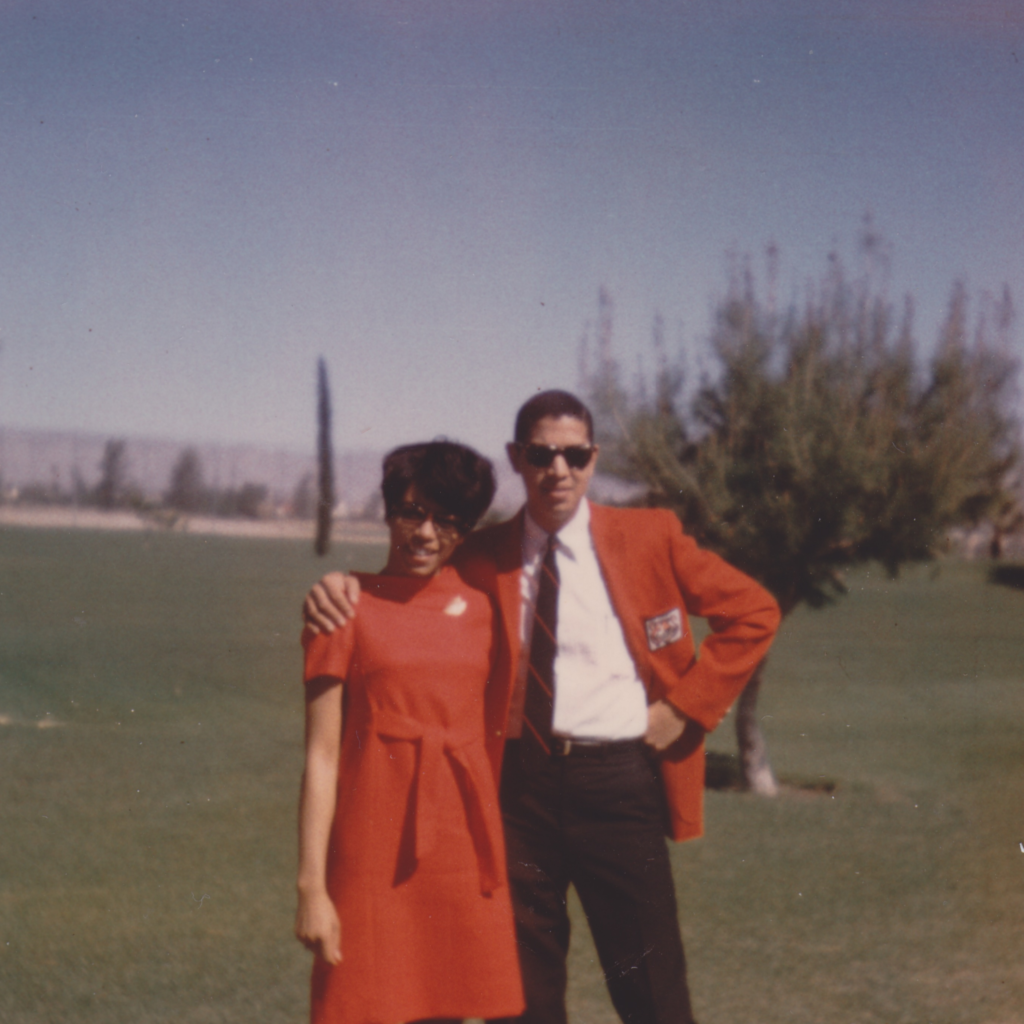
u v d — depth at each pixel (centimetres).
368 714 236
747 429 676
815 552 677
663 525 274
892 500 657
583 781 262
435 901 232
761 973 391
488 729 255
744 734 738
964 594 1741
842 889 491
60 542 3162
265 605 1814
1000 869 521
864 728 962
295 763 775
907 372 668
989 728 958
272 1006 362
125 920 442
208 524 3791
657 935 263
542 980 262
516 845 264
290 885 493
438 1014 232
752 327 677
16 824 591
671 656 272
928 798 689
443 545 246
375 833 232
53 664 1211
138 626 1566
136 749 809
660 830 270
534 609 265
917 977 383
